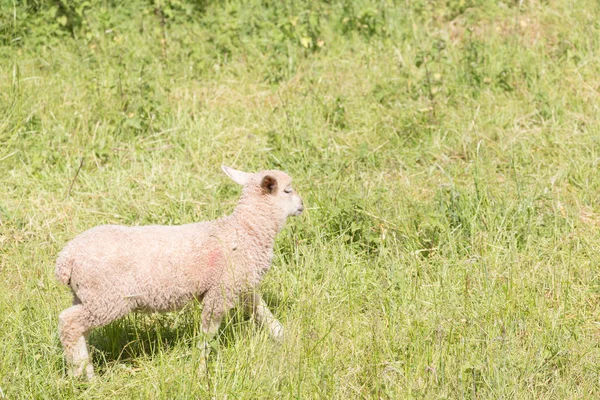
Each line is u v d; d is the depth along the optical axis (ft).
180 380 33.73
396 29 66.39
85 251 33.63
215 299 35.76
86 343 35.58
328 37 66.03
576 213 46.60
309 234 45.01
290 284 41.45
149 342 36.83
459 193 46.47
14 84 56.39
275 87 59.82
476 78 59.52
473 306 39.17
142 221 47.50
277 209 36.65
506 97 58.34
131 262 33.94
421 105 57.47
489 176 50.06
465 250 43.45
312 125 55.93
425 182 50.21
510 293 39.34
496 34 64.28
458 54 62.54
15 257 44.06
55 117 55.62
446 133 54.95
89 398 33.58
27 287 40.60
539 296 39.81
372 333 36.88
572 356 35.81
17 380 34.19
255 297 37.81
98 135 54.54
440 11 67.26
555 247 42.98
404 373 34.50
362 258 44.04
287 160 52.65
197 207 47.88
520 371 34.65
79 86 59.16
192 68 62.69
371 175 51.26
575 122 54.65
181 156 53.62
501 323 36.91
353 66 62.54
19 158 52.70
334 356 35.58
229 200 49.11
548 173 50.39
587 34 63.05
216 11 68.80
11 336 36.45
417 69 61.57
